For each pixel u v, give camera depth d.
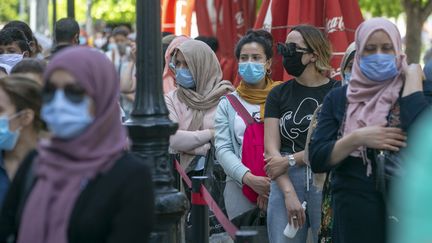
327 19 16.45
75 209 7.43
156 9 10.86
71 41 18.12
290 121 12.54
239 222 13.52
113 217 7.42
